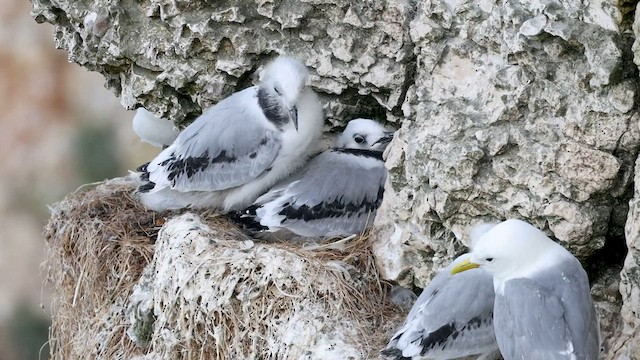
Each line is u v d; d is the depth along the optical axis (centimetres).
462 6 709
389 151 763
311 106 791
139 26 821
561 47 659
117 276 855
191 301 745
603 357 655
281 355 711
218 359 737
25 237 1512
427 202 720
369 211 800
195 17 803
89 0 831
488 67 702
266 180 809
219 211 834
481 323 671
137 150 1462
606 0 645
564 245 679
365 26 772
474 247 661
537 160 672
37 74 1587
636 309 636
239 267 738
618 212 676
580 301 615
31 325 1414
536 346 602
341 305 726
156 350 774
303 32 792
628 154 659
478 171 694
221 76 819
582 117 657
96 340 848
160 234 800
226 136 796
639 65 627
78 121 1556
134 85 840
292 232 798
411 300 757
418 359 663
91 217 900
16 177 1538
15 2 1608
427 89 731
